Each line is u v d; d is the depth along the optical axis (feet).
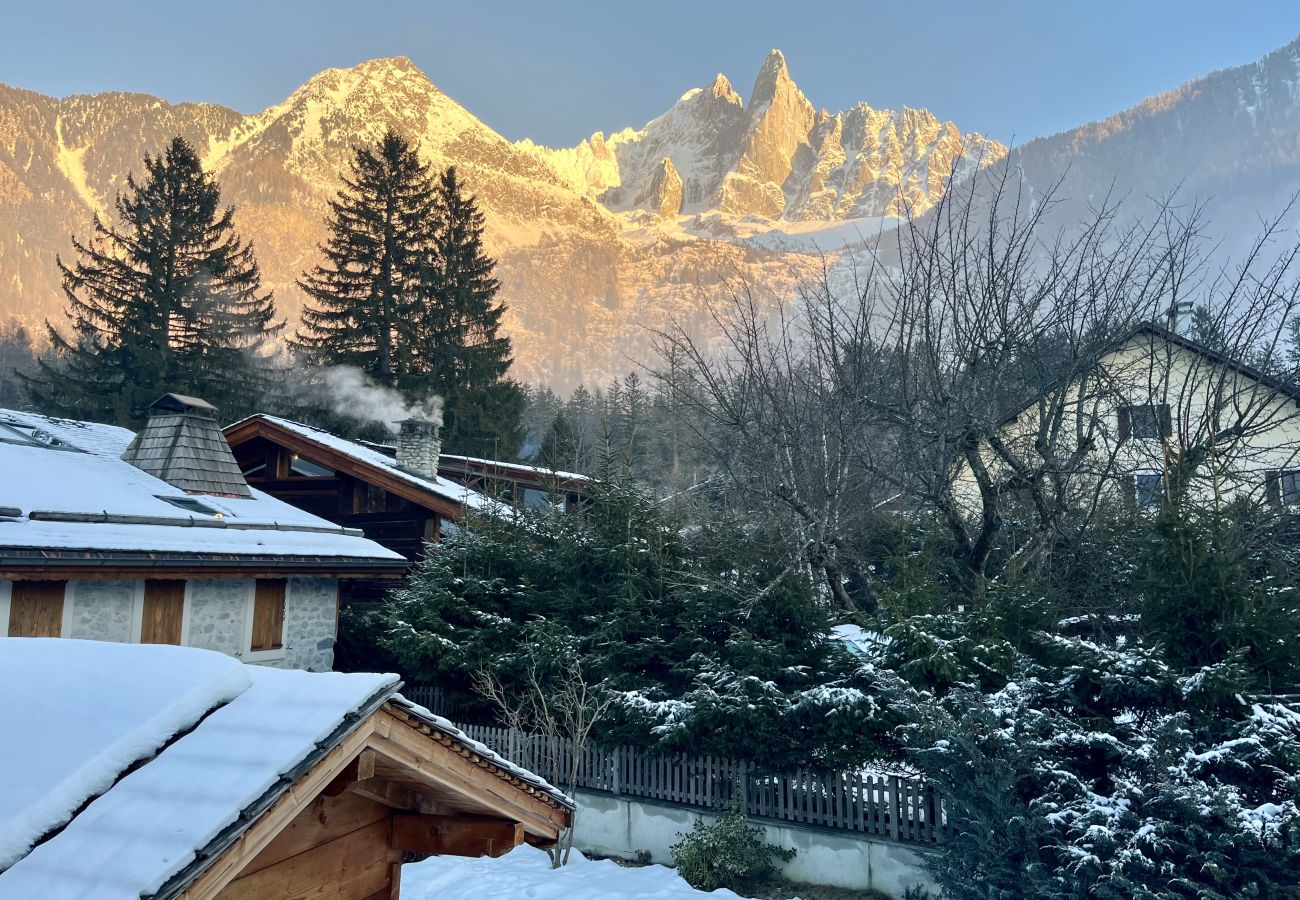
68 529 43.47
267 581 53.42
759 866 39.70
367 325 140.26
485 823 15.79
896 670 38.19
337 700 11.48
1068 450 54.08
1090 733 32.65
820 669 43.96
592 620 48.67
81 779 9.89
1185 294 57.11
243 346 135.13
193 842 9.02
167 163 131.85
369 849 15.71
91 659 12.05
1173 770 29.32
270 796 9.89
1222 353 47.80
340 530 60.54
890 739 40.22
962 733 32.58
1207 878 28.30
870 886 37.73
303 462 78.54
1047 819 30.35
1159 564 35.53
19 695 11.18
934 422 47.37
